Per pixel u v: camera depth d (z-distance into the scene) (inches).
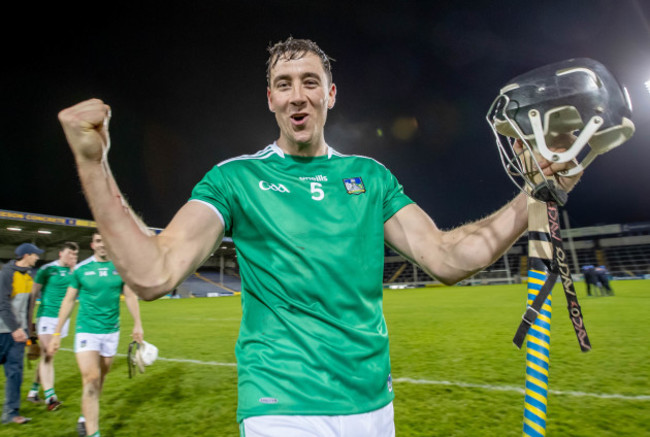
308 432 47.4
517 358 238.5
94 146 37.4
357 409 49.1
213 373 236.7
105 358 161.0
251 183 55.3
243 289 56.4
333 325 50.9
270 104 62.8
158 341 368.8
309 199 55.2
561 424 139.2
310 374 48.9
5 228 1534.2
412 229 60.2
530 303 45.9
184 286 1720.0
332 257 52.5
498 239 51.6
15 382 168.6
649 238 1836.9
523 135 46.6
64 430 157.9
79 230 1609.3
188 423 157.0
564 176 46.4
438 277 57.2
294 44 59.4
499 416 148.4
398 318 470.0
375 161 64.6
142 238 41.9
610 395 165.8
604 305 508.4
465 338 314.7
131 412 171.2
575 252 1935.3
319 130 59.3
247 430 49.8
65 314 179.5
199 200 52.1
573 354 238.4
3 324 165.9
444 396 172.4
